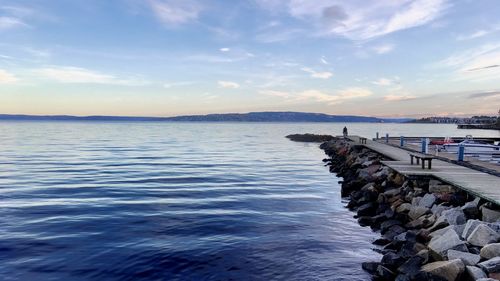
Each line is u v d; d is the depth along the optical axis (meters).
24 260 11.25
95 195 20.73
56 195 20.66
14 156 43.22
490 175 17.14
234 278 10.21
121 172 30.30
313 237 13.73
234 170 32.88
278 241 13.23
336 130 156.38
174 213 16.86
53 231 14.01
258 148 62.03
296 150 59.09
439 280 7.89
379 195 17.64
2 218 15.74
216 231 14.30
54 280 9.99
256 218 16.30
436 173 17.59
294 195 21.81
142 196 20.56
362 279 10.02
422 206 14.45
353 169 28.72
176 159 41.41
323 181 27.62
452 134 99.50
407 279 8.34
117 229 14.35
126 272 10.54
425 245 10.84
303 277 10.23
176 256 11.68
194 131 138.75
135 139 82.31
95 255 11.69
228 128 182.88
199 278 10.20
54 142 69.12
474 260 8.28
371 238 13.65
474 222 10.14
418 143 40.03
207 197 20.58
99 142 70.62
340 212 17.70
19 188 22.70
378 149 32.59
